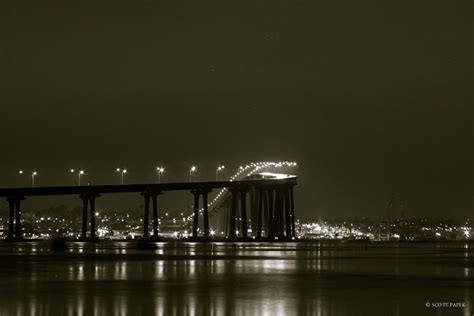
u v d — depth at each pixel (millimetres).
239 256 199250
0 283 107125
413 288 101688
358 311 78188
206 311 77812
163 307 80500
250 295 92312
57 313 75625
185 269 138375
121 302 84625
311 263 164000
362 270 138875
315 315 75312
